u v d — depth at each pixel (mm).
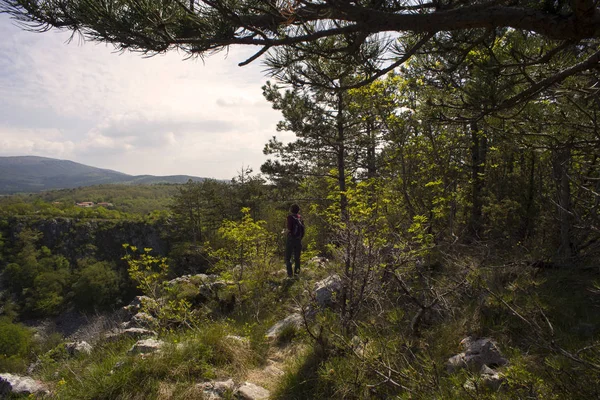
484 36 2346
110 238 69062
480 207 7453
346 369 3307
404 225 5297
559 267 4602
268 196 20109
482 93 2537
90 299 56312
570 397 2051
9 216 72562
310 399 3502
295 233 7875
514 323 3355
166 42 2109
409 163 6918
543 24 1800
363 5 2088
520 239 6234
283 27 2225
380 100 6473
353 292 4344
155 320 6051
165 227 63125
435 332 3814
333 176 12016
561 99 3209
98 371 3992
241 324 6332
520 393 2178
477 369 3004
